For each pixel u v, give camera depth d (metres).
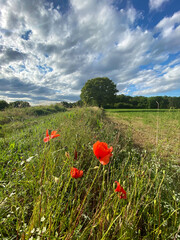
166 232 1.13
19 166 1.56
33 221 0.77
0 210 0.95
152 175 1.90
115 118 12.32
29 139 2.79
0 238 0.86
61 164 1.63
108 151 0.86
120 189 0.88
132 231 1.04
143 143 4.23
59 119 5.58
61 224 0.88
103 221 0.91
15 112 7.57
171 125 5.80
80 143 2.31
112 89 36.09
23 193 1.14
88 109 9.55
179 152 3.14
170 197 1.50
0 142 2.71
